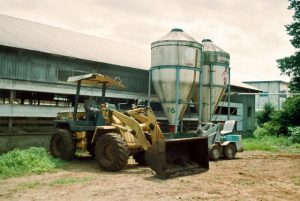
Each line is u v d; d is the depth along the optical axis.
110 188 7.19
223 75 16.58
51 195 6.54
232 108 25.44
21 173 8.68
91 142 10.48
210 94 16.34
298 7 27.73
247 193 6.99
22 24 17.05
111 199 6.31
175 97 14.94
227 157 12.95
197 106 16.75
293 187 7.74
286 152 16.89
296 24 27.38
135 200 6.27
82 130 10.79
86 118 11.20
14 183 7.56
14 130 13.16
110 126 9.77
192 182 7.93
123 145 9.05
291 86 28.47
